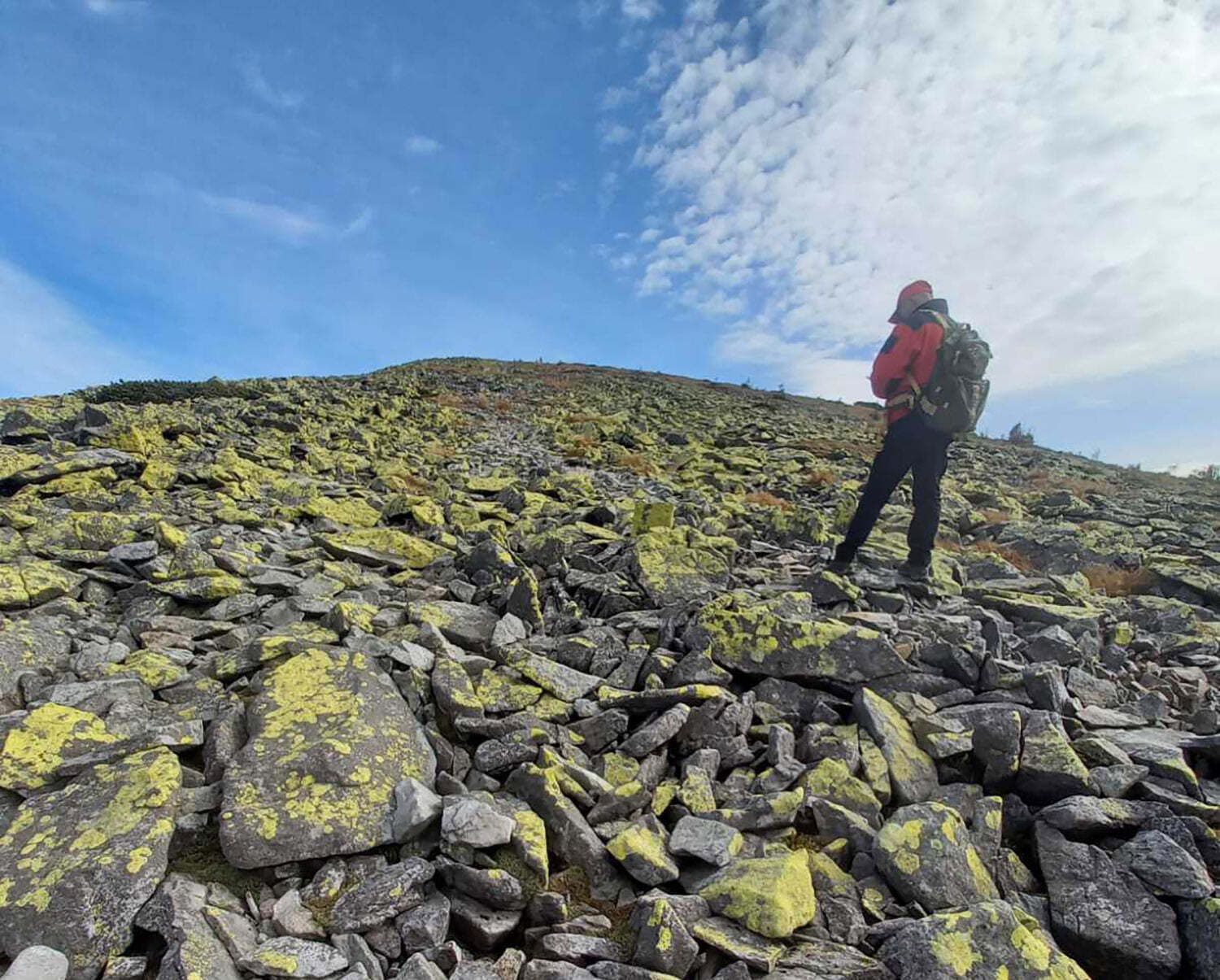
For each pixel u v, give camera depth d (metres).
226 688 5.43
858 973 3.42
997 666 6.09
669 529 9.59
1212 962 3.52
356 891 3.68
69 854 3.59
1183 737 5.47
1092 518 16.97
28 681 5.16
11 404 21.17
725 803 4.75
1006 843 4.60
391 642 5.93
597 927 3.74
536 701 5.58
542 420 32.62
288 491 12.25
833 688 5.96
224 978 3.10
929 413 7.96
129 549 7.66
